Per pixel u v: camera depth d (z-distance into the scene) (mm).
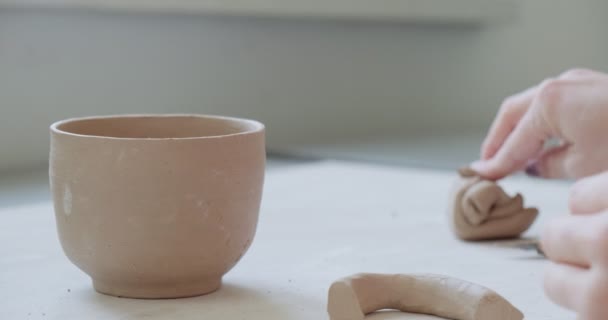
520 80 1835
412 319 513
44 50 1102
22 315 516
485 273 599
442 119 1750
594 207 458
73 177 522
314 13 1315
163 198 514
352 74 1569
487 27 1774
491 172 688
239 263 616
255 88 1406
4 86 1062
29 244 657
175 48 1279
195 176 516
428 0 1517
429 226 723
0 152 1062
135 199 513
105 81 1186
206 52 1324
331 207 782
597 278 433
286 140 1460
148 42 1238
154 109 1258
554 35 1826
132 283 536
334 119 1546
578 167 642
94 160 515
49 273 591
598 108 625
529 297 551
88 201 519
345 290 503
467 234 677
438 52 1723
